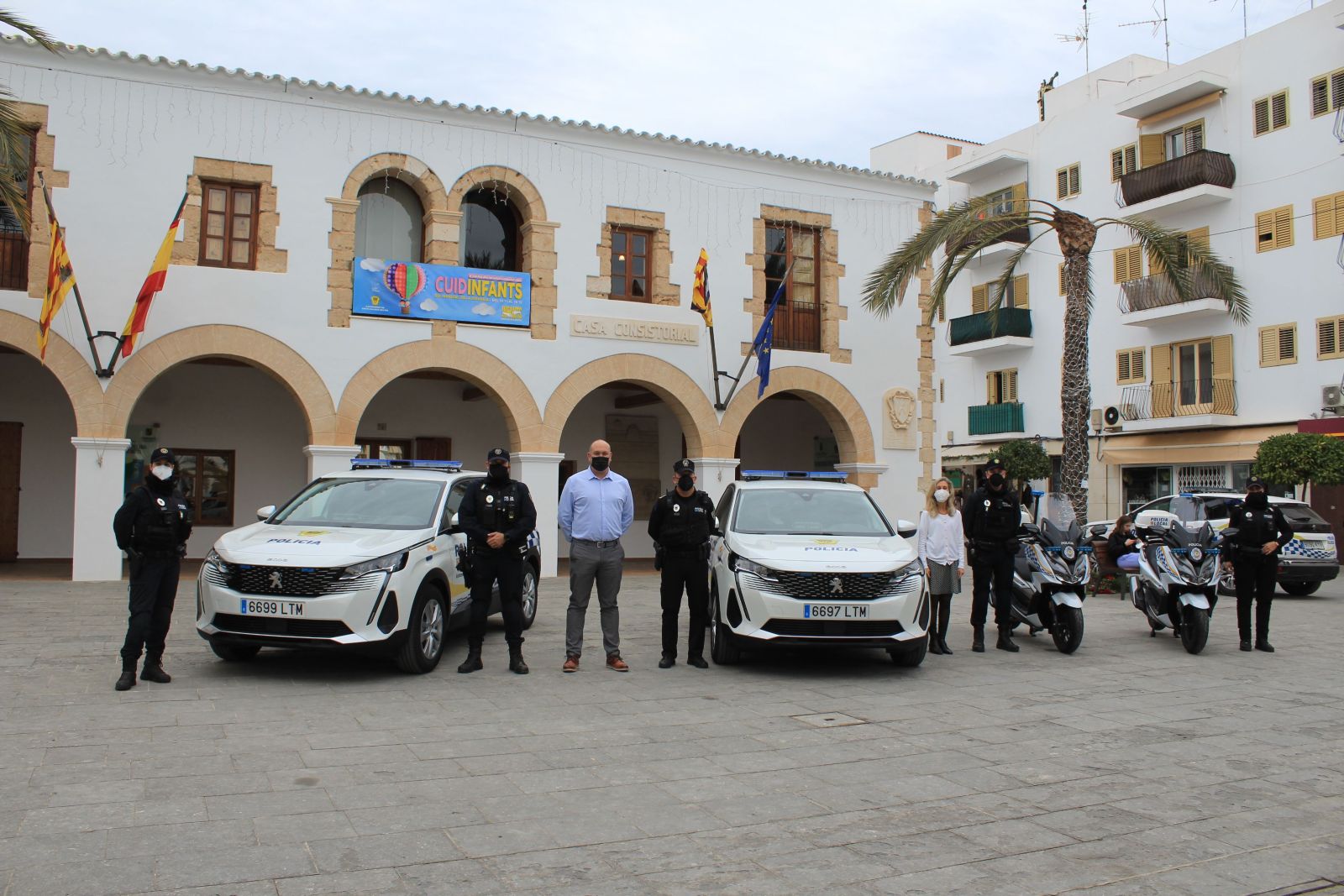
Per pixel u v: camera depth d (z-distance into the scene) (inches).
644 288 737.0
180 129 606.9
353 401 637.9
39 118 578.6
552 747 253.1
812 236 797.2
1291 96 1029.2
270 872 166.4
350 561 327.6
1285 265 1026.7
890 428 804.6
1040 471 1185.4
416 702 300.7
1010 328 1291.8
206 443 751.7
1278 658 414.6
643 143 728.3
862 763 244.5
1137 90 1162.0
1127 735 278.7
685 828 194.4
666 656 371.9
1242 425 1055.0
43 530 716.7
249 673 336.5
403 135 660.1
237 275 614.9
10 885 157.9
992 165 1343.5
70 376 578.2
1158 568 446.0
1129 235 1177.4
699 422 735.7
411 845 181.2
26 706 279.1
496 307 677.9
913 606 360.8
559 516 365.4
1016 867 177.8
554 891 162.6
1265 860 183.6
